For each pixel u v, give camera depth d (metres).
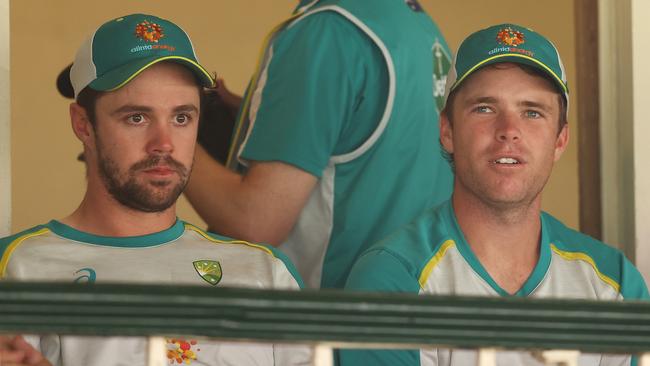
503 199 6.89
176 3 13.02
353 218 8.42
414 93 8.57
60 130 12.70
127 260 6.42
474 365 6.72
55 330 3.15
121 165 6.46
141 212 6.51
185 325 3.18
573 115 13.08
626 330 3.29
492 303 3.26
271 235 8.44
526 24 13.42
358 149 8.41
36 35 12.63
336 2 8.50
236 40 13.19
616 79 9.70
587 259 7.21
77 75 6.62
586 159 9.88
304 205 8.52
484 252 6.99
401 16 8.66
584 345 3.30
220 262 6.55
